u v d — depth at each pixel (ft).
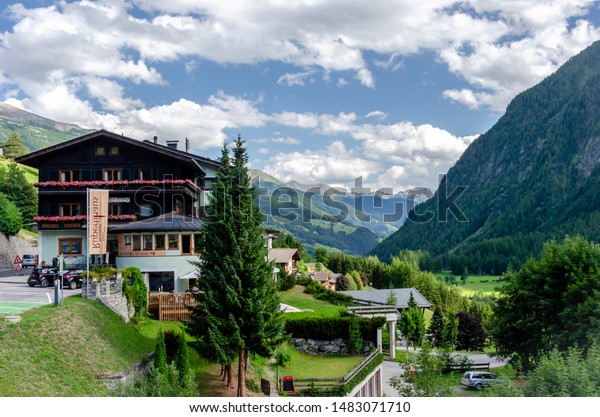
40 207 181.27
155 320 122.72
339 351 140.36
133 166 183.93
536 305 138.00
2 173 353.31
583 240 139.85
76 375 77.25
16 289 135.33
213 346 92.22
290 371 118.32
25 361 73.31
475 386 147.02
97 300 104.42
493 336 149.28
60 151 184.85
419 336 222.69
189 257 154.20
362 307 155.63
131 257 153.99
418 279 535.19
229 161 98.89
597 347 80.69
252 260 96.94
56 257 172.04
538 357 130.72
